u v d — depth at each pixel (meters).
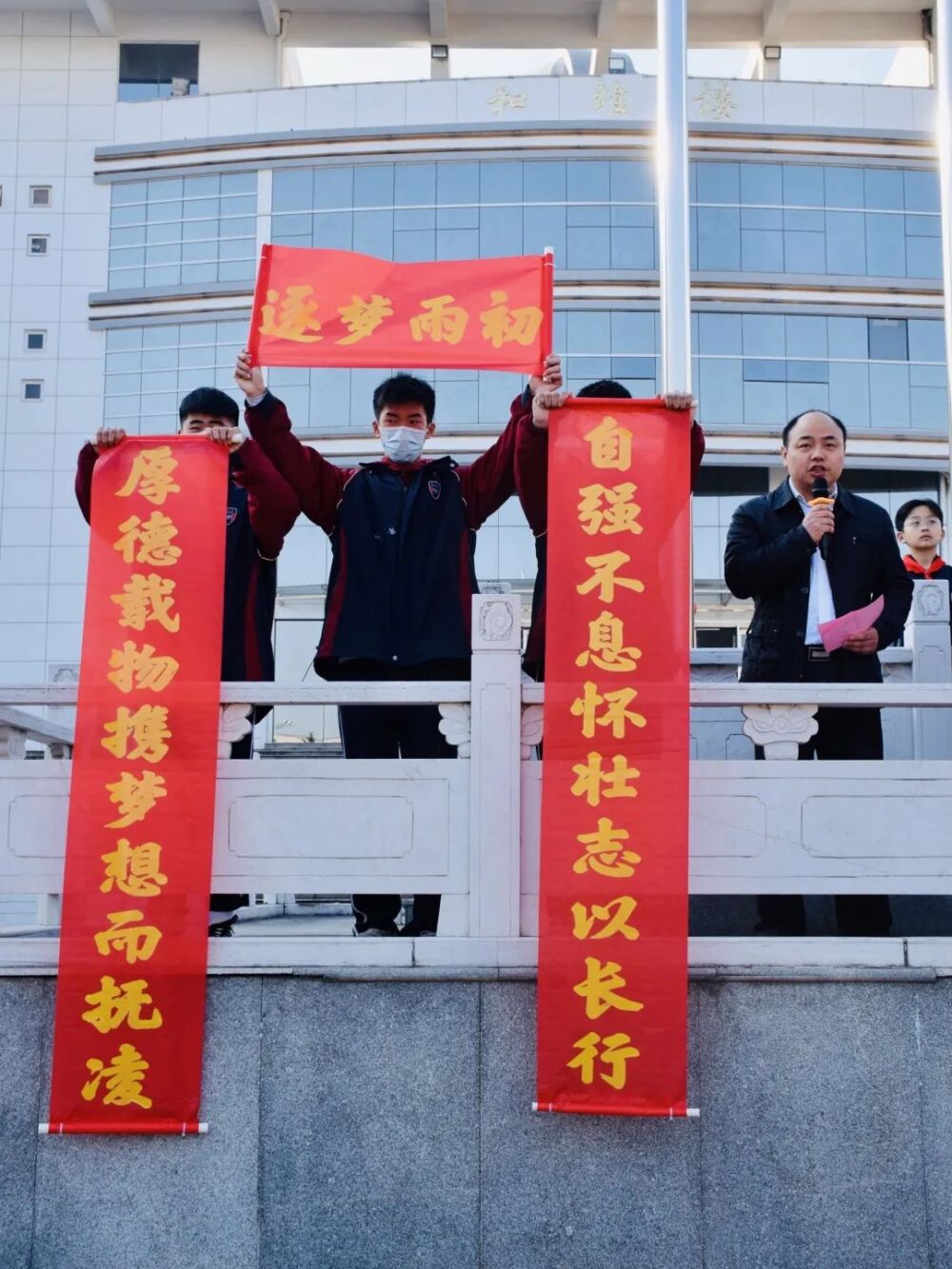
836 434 5.99
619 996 4.82
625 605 5.04
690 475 5.19
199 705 5.07
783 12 27.78
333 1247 4.83
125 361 27.66
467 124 26.66
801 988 4.97
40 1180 4.90
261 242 27.23
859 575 5.89
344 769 5.11
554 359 5.29
